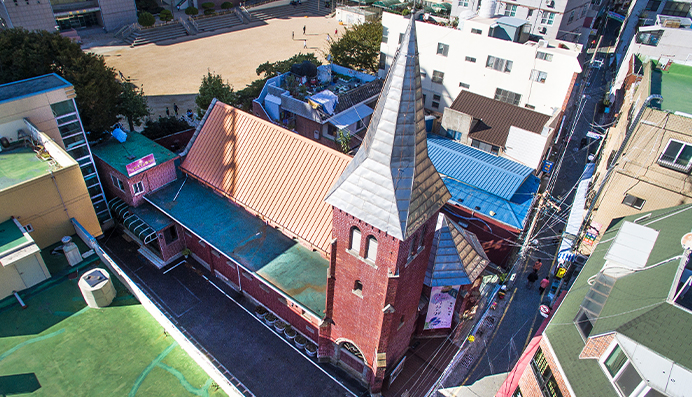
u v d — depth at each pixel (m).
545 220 40.94
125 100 41.78
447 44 53.34
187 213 32.53
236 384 25.91
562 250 34.47
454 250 27.16
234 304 31.30
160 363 20.86
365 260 20.78
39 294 24.19
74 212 28.62
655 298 18.66
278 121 50.59
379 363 23.48
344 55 62.75
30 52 35.66
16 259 22.39
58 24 80.06
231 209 32.94
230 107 33.53
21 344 21.41
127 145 36.03
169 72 69.06
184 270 33.84
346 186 19.75
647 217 28.94
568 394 19.08
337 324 24.77
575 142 54.78
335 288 23.28
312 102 46.66
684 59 55.44
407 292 23.02
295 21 101.50
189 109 56.72
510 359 28.67
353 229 20.61
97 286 22.66
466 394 26.36
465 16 55.78
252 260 28.80
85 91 34.97
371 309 22.17
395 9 85.69
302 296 26.44
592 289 22.06
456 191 36.88
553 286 33.47
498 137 44.38
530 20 67.69
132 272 33.31
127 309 23.56
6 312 23.06
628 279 21.55
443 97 57.06
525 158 42.00
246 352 28.03
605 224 33.16
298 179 29.47
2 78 35.03
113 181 34.62
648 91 34.66
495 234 34.94
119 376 20.16
